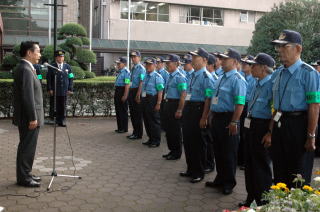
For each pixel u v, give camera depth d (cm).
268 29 2031
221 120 448
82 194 439
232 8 2994
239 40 3061
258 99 392
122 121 845
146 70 720
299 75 339
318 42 1934
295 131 340
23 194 431
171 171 550
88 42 1308
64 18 2231
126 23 2698
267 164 397
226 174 457
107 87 1048
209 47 2855
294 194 256
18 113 446
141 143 746
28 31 2255
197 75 491
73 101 1025
